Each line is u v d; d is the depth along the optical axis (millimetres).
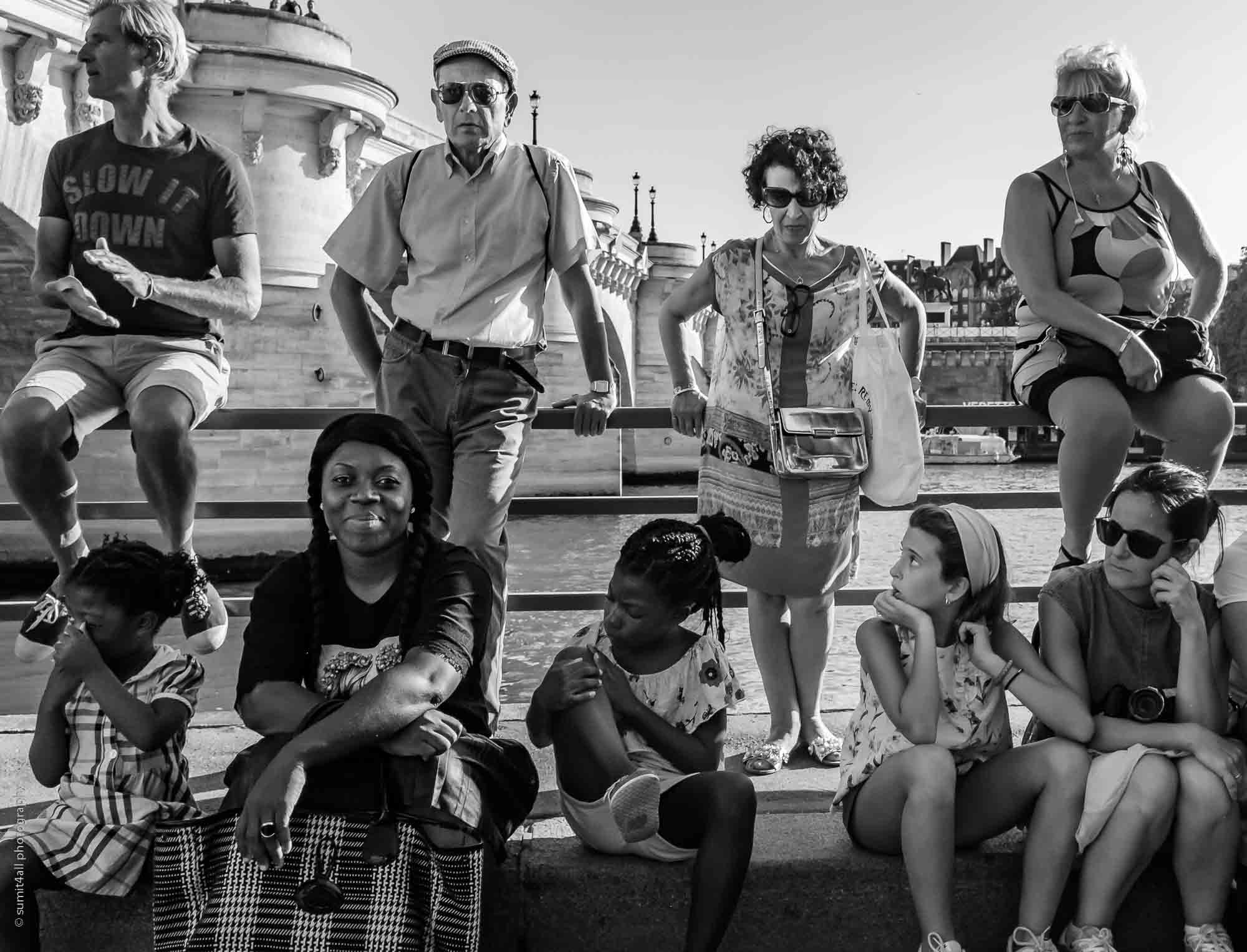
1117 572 3248
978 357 77500
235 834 2615
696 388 4328
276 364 25344
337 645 2973
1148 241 4117
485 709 3078
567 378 39406
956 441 54844
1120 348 3947
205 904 2670
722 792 2969
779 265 4086
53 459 4000
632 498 4848
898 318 4250
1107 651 3289
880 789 3109
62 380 4043
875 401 4008
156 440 3980
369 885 2617
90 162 4188
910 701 3100
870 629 3250
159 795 3092
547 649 18125
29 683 14258
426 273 4070
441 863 2670
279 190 27641
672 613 3148
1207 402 4008
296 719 2828
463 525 4035
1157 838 3031
